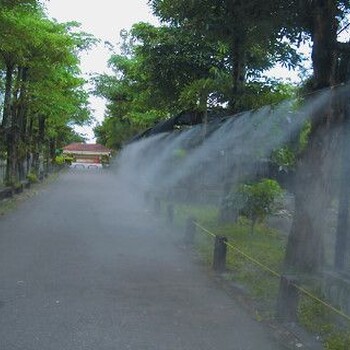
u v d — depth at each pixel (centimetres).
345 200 746
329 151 850
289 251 892
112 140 4822
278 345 579
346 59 843
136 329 618
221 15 1018
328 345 561
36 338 578
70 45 2206
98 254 1050
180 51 1938
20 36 1656
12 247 1097
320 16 847
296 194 891
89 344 566
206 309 706
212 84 1448
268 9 931
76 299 729
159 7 1173
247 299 753
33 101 2481
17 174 2523
